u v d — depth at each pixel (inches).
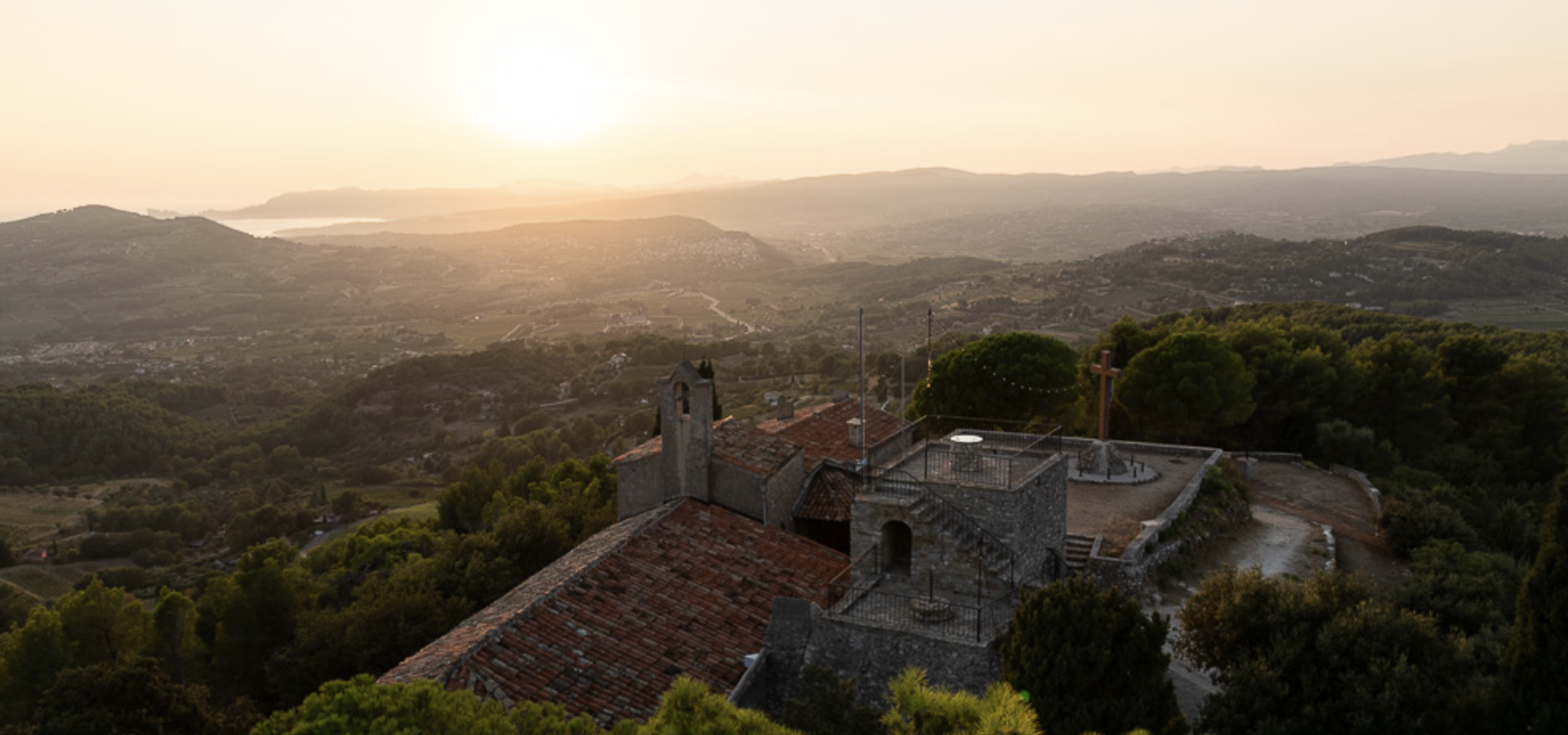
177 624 1464.1
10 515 4579.2
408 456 5708.7
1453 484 1975.9
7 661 1334.9
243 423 6919.3
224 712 1096.2
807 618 829.8
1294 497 1626.5
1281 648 726.5
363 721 490.0
